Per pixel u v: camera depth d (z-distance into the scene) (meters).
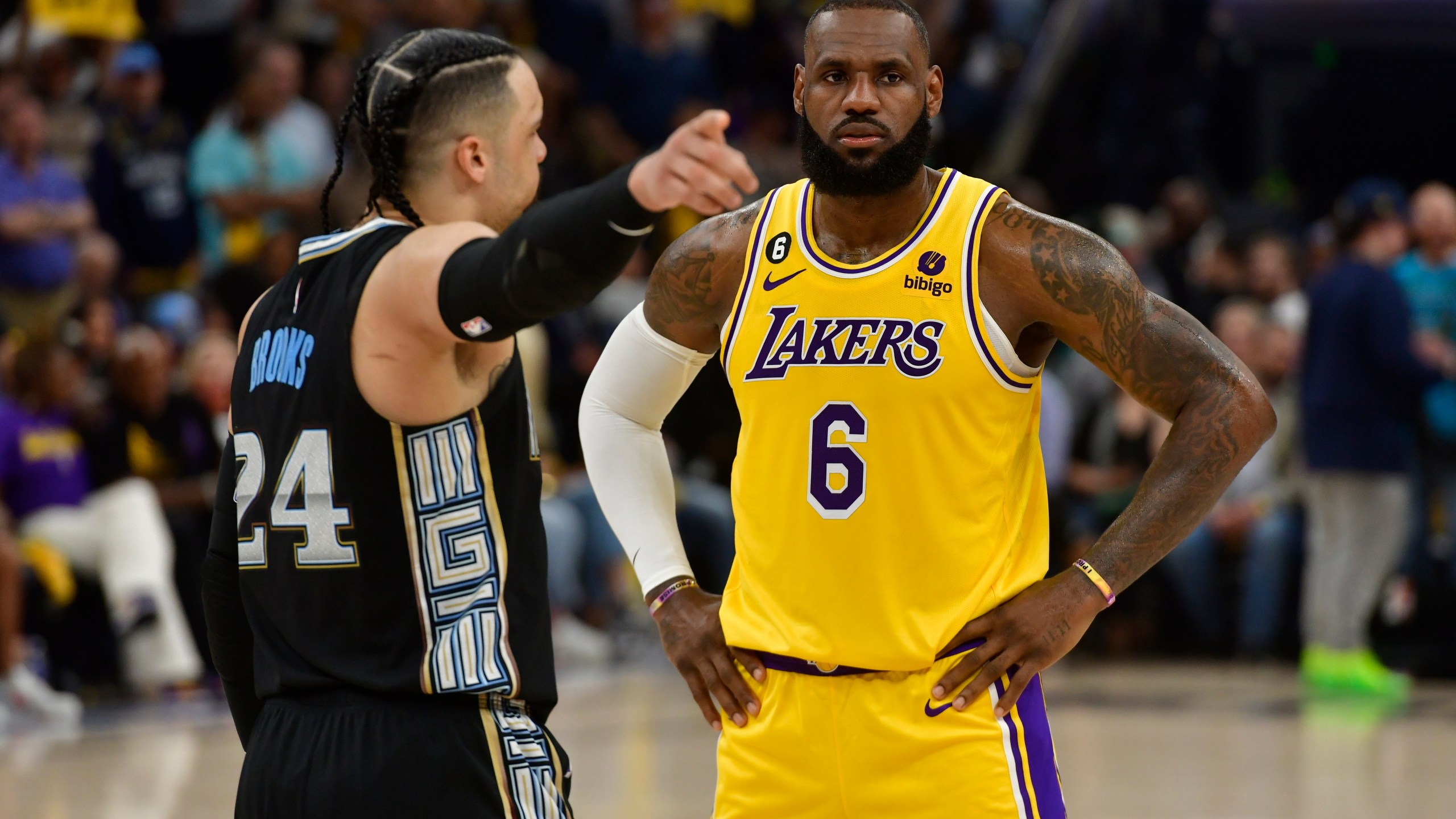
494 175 6.62
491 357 6.41
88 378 23.45
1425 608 25.11
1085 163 36.28
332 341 6.38
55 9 26.50
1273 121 39.81
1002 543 7.24
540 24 35.16
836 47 6.92
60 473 21.67
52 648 21.75
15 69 25.91
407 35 6.68
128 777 15.70
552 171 30.38
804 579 7.18
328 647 6.43
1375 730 19.08
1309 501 24.12
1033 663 7.09
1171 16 37.12
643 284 30.50
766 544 7.30
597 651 25.98
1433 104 39.50
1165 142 37.03
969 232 7.14
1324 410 23.16
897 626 7.07
